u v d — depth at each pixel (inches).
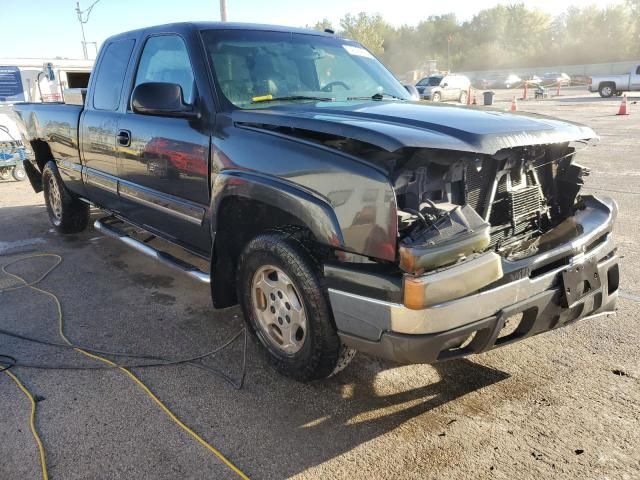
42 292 182.4
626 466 98.6
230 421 113.0
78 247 233.1
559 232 121.5
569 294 112.3
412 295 93.8
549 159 130.8
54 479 96.8
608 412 113.8
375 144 97.0
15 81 604.7
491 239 114.7
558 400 118.3
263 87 145.2
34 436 107.7
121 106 175.5
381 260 100.0
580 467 98.6
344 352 116.0
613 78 1204.5
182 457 102.4
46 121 227.9
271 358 128.3
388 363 134.4
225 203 131.8
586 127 125.3
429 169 103.0
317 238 107.5
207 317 162.6
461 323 98.0
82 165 207.0
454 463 100.4
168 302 173.8
